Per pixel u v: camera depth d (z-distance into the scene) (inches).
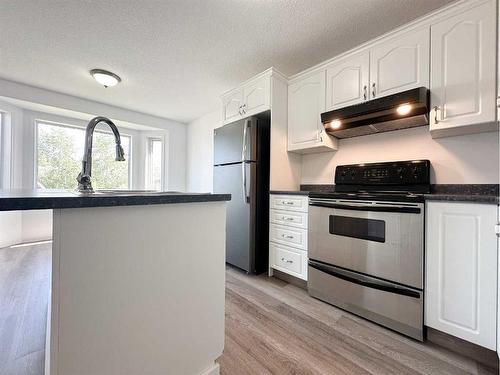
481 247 47.3
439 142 74.0
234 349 52.9
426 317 54.6
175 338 36.5
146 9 68.3
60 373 26.2
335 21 71.9
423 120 73.1
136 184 174.1
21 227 135.9
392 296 59.6
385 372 46.6
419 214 55.4
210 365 41.7
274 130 96.4
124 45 85.4
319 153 104.1
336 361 49.5
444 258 52.0
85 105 137.6
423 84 65.7
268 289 85.4
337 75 84.2
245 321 64.1
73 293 26.8
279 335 58.1
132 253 31.6
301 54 89.5
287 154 102.3
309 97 93.4
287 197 88.7
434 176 74.5
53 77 110.5
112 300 29.9
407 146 80.7
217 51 88.4
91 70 103.3
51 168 144.2
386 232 60.9
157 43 84.0
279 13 68.9
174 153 178.9
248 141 99.7
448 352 52.2
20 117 129.6
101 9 68.4
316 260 77.8
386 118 74.9
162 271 34.8
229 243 107.7
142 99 136.9
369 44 75.9
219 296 42.6
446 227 51.8
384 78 72.6
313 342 55.6
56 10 68.7
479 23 57.6
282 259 90.2
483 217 47.2
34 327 59.6
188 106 148.4
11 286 83.0
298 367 47.8
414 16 69.5
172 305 36.0
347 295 68.6
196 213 38.8
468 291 48.8
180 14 70.0
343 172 92.7
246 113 105.1
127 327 31.3
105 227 29.1
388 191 80.4
